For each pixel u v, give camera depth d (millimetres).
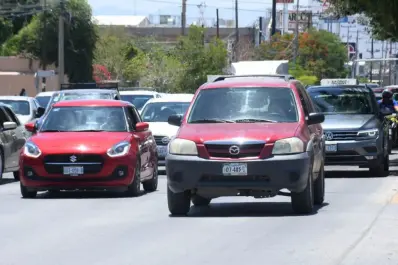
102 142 44938
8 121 57375
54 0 155125
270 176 35125
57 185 44344
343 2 67750
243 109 38344
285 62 102500
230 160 35156
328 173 61188
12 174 65000
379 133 56812
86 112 48500
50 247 29547
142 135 48406
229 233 31922
